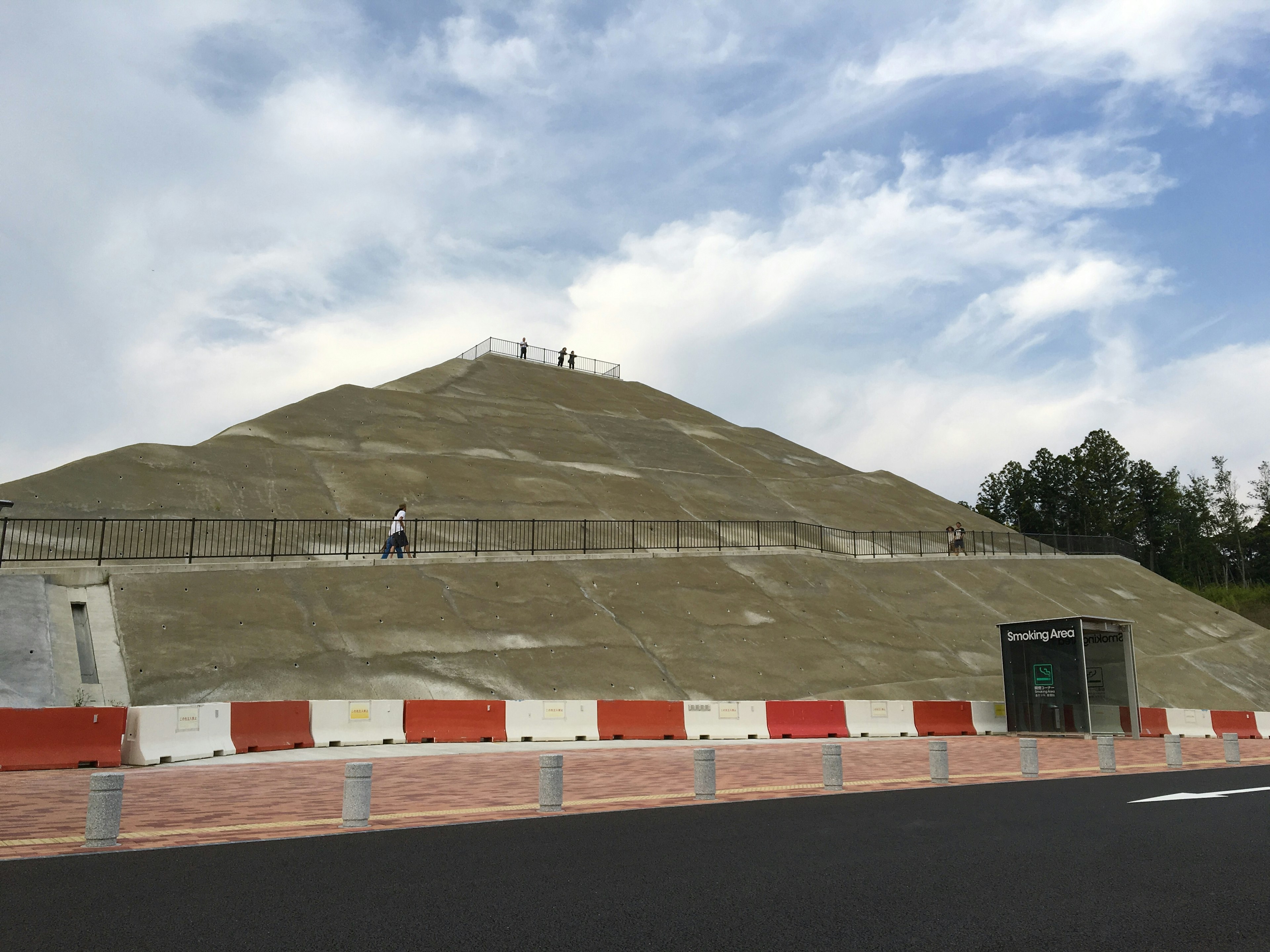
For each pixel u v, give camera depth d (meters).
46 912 6.16
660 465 58.31
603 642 31.89
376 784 14.16
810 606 38.81
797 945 5.45
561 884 7.07
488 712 23.20
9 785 13.86
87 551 30.92
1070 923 5.99
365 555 34.12
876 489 65.62
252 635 27.28
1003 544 58.66
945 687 34.16
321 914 6.13
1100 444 101.25
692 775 15.73
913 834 9.50
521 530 43.06
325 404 52.75
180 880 7.19
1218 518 103.12
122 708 17.38
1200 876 7.46
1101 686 27.95
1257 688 41.44
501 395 64.75
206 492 38.19
